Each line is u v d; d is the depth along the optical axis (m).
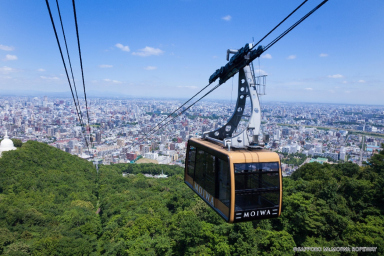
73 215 73.56
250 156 15.33
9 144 115.94
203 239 47.03
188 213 51.59
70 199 93.06
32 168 105.62
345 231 37.97
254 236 40.91
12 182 91.69
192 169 20.89
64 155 130.12
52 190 95.38
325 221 40.66
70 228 67.00
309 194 47.09
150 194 96.19
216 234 43.69
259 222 45.62
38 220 68.25
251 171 15.16
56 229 64.12
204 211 54.88
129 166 179.88
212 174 17.22
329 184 46.47
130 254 47.16
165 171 175.25
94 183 120.69
